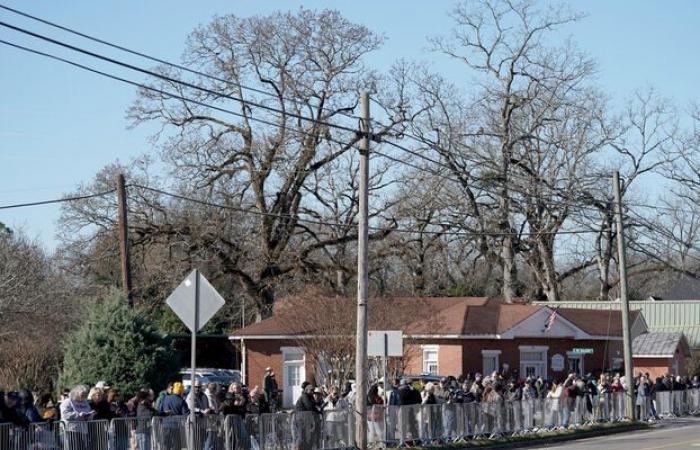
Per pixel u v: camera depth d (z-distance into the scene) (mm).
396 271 59719
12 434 18250
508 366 48000
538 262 67875
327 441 26156
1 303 41031
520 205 63719
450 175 60938
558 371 50562
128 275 33281
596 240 70250
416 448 28609
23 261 43781
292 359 49469
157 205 52938
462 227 62031
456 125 61625
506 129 63094
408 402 30250
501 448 31062
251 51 54031
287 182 55375
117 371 31188
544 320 49375
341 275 56375
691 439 32406
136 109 54031
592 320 53469
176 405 23484
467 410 31609
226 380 46688
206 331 64312
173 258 54531
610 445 30188
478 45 64000
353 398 32094
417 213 59438
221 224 54156
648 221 66938
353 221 57656
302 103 52219
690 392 47281
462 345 46219
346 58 54875
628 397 40656
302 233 57719
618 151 66375
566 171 63719
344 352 38250
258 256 55438
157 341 32344
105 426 20281
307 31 54281
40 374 40094
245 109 55219
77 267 52562
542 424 35344
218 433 22828
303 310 40031
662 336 58750
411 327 42656
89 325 31891
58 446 19188
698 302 66812
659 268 73812
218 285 62406
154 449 21234
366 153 26469
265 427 24266
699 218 83312
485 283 70938
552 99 63125
